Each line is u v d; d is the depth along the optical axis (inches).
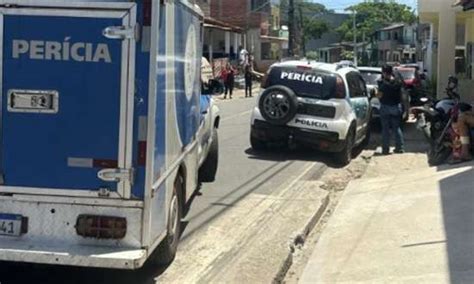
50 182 221.9
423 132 528.1
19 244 221.0
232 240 302.4
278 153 560.4
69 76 218.4
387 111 552.4
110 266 214.7
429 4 863.1
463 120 454.0
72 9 215.3
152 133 218.8
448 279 232.7
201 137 360.2
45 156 221.5
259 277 251.6
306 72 524.4
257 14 2453.2
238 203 375.9
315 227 339.9
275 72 534.3
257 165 504.4
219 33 2015.3
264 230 317.7
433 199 350.6
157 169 227.9
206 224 328.8
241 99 1336.1
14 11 216.5
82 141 219.9
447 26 856.3
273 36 2696.9
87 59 217.3
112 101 218.1
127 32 214.7
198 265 268.1
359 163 532.1
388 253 270.5
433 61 1197.1
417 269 246.8
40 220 223.5
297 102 517.0
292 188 419.8
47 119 220.2
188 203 371.9
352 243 292.8
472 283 226.8
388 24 4256.9
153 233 228.8
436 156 485.4
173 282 249.3
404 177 430.6
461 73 909.2
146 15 215.2
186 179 291.1
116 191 219.9
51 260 215.8
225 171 478.0
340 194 419.5
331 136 510.3
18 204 223.6
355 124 540.7
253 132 544.4
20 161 222.4
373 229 310.5
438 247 268.8
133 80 216.7
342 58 3978.8
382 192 391.9
